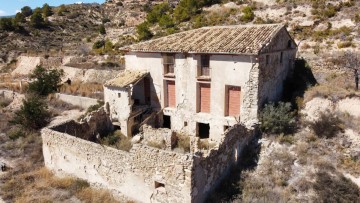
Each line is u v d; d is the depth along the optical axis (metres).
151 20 52.91
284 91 22.02
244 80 17.89
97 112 21.39
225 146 14.69
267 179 14.24
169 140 18.69
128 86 20.56
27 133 22.34
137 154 13.69
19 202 13.90
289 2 39.19
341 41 29.00
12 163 18.09
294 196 13.11
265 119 17.34
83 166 15.84
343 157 15.08
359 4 34.66
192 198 12.45
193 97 20.09
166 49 20.19
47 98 31.69
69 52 53.75
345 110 17.84
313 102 18.81
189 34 22.59
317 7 36.38
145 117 22.05
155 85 21.83
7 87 37.75
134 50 21.72
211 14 43.31
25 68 51.34
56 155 17.02
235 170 15.33
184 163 12.27
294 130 17.52
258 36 19.08
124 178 14.38
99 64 42.47
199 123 20.86
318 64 23.22
